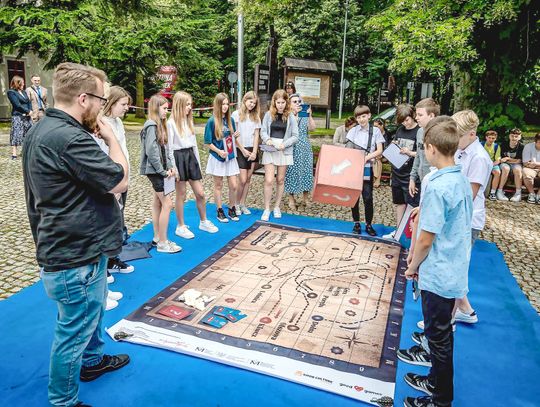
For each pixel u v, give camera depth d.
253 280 4.32
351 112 32.81
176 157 5.32
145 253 4.92
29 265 4.65
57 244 2.23
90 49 13.66
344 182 5.44
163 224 4.95
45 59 13.59
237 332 3.38
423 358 3.10
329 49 28.14
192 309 3.69
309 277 4.43
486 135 8.30
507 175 8.22
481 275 4.76
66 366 2.42
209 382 2.86
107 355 2.98
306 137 6.92
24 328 3.44
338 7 26.97
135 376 2.90
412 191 4.95
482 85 10.05
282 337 3.33
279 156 6.30
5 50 13.19
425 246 2.43
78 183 2.22
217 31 26.62
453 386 2.78
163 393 2.76
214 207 7.06
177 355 3.12
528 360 3.25
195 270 4.50
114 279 4.32
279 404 2.69
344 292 4.12
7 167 9.29
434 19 8.73
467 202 2.48
